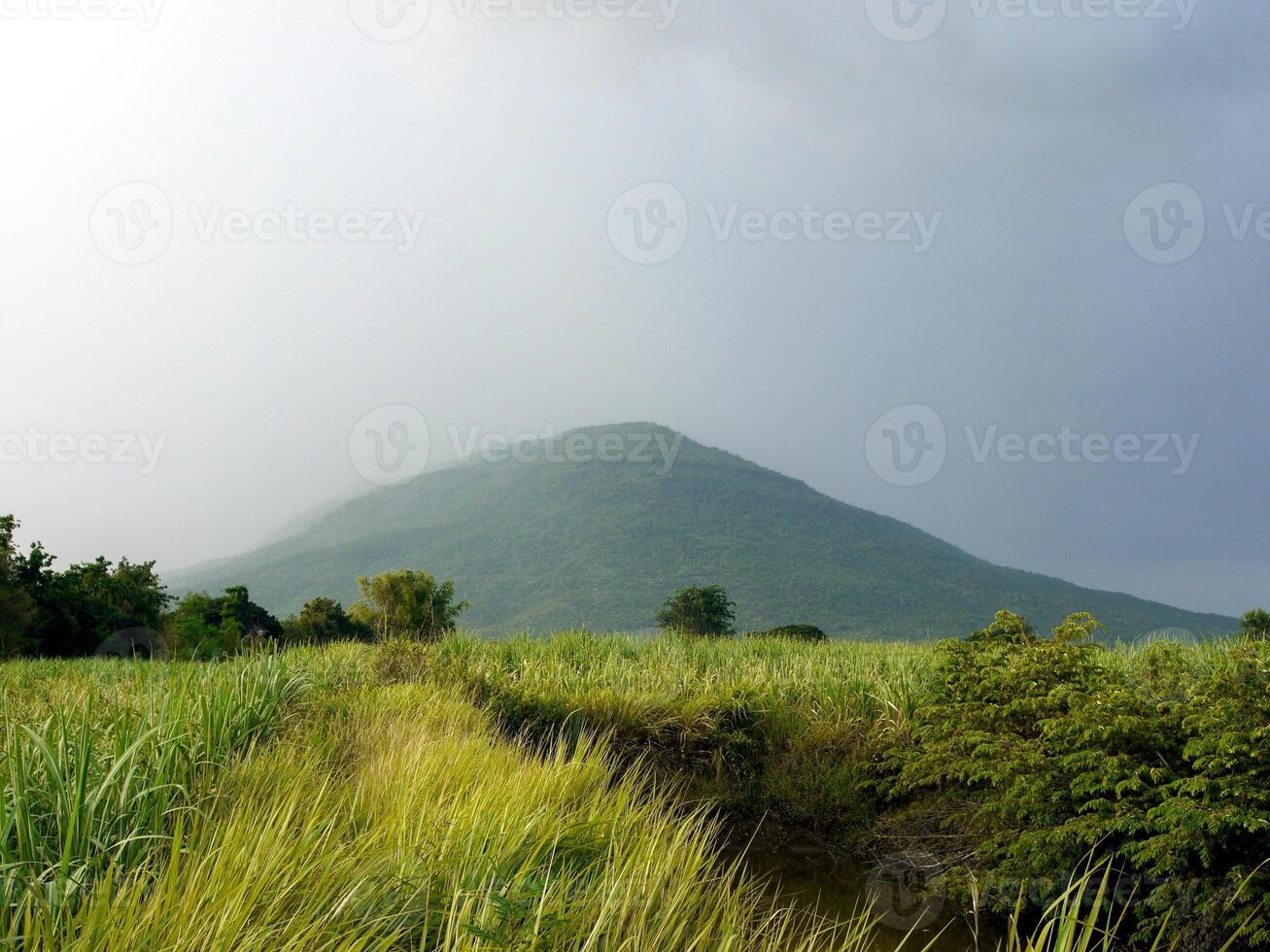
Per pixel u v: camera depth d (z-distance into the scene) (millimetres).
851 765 9227
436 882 3945
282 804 4719
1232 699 6074
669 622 49750
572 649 15672
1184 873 5590
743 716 10508
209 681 7383
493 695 11008
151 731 4965
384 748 7297
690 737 10148
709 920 4125
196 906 3133
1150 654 8320
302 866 3809
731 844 7801
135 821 4242
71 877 3578
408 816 4934
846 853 7688
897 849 7586
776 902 6426
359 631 36312
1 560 29625
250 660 9094
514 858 4543
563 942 3551
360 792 5449
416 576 34844
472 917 3543
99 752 5086
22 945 3012
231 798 5027
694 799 8844
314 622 35719
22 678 13195
